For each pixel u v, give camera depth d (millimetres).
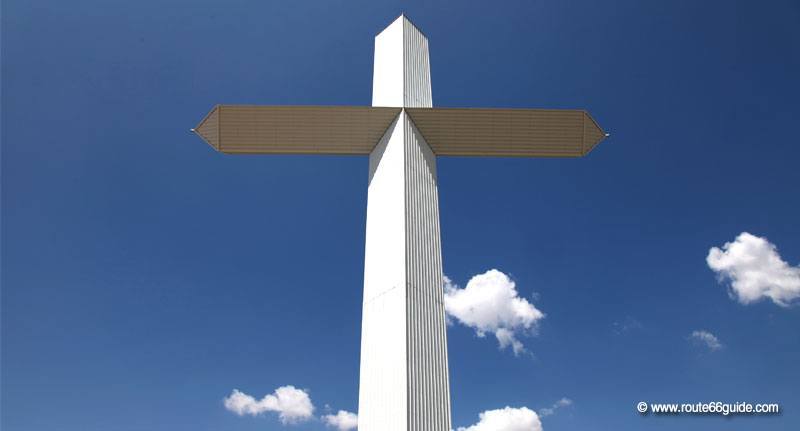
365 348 22359
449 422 21266
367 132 27062
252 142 27375
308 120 26828
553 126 27250
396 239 23297
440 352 22406
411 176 24922
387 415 20125
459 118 26781
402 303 21562
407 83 28016
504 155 28078
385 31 30453
